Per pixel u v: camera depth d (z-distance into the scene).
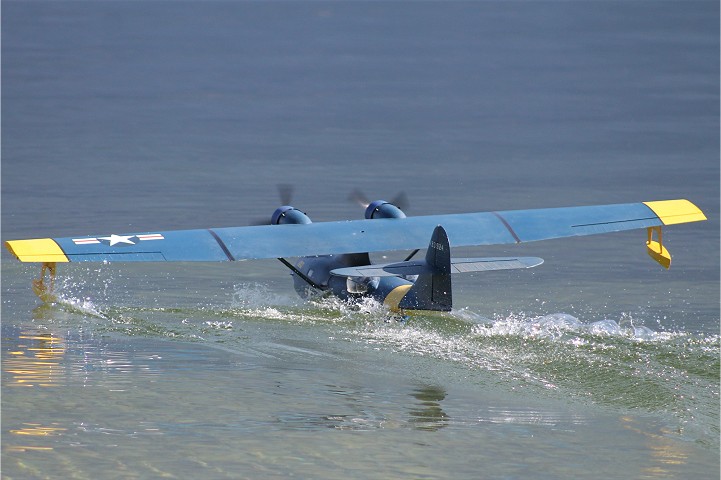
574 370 65.19
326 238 87.88
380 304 84.00
